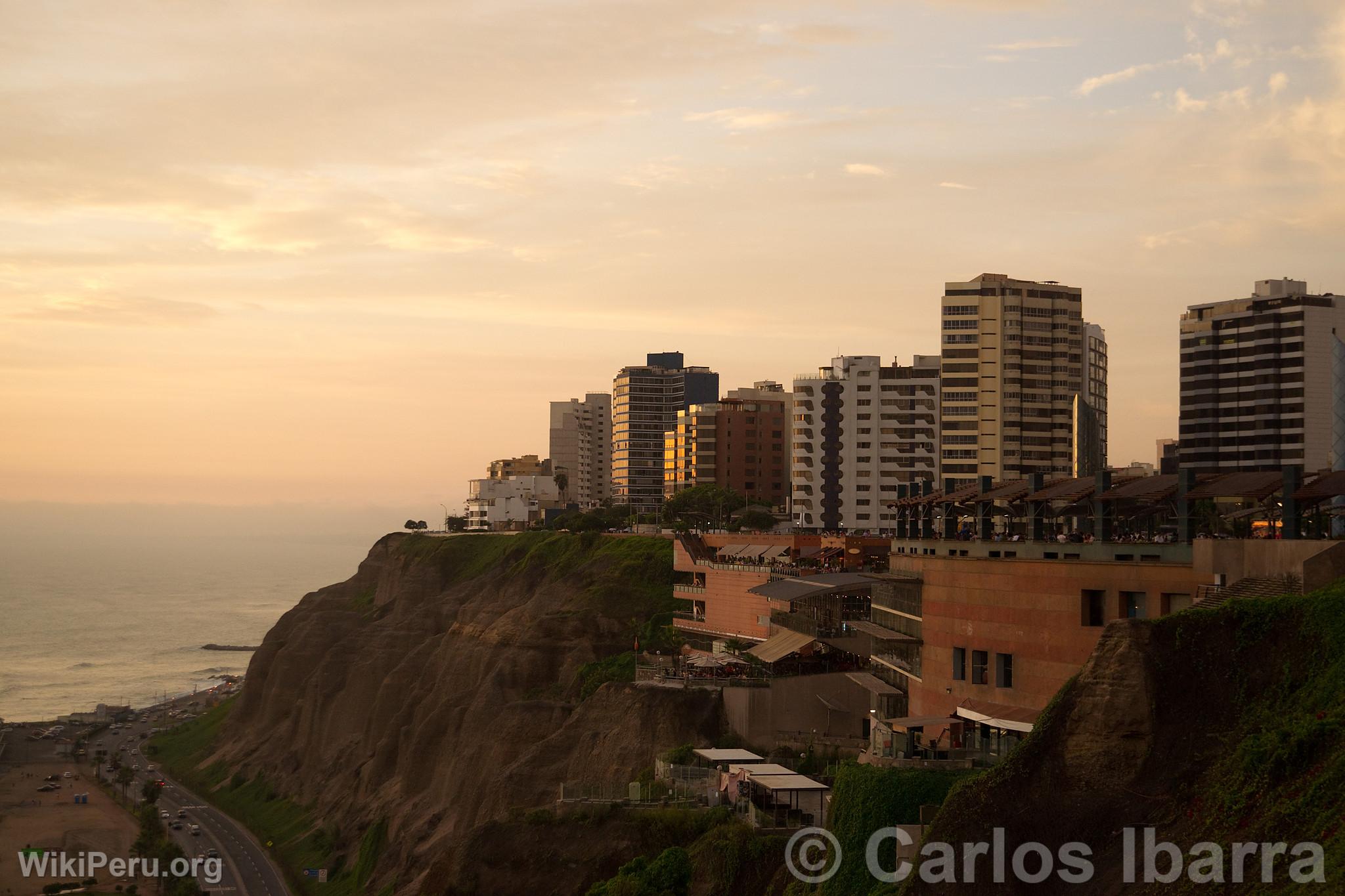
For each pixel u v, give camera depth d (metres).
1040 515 75.56
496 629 172.38
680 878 73.81
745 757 91.88
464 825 131.62
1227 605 53.03
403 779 160.00
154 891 157.38
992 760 68.81
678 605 162.75
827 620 114.50
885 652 95.00
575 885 82.81
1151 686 52.03
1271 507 65.44
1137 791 51.09
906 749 70.50
